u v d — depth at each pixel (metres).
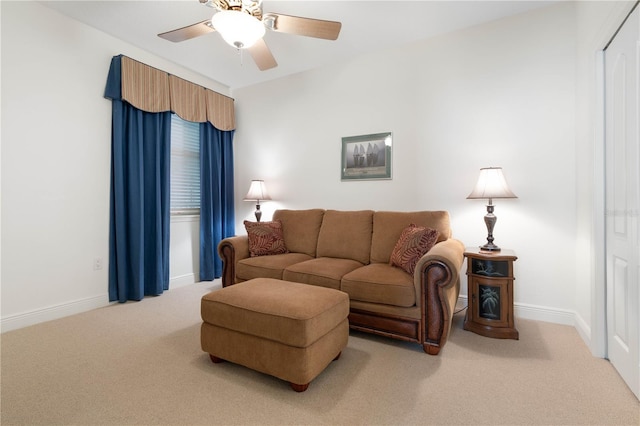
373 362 1.94
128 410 1.47
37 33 2.56
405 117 3.22
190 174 3.99
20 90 2.47
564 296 2.56
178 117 3.82
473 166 2.90
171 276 3.70
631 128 1.64
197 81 3.94
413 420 1.41
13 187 2.44
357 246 2.96
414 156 3.17
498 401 1.54
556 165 2.58
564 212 2.55
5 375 1.77
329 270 2.48
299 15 2.70
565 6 2.53
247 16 1.78
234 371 1.83
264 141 4.18
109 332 2.38
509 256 2.26
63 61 2.72
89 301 2.91
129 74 3.06
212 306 1.84
